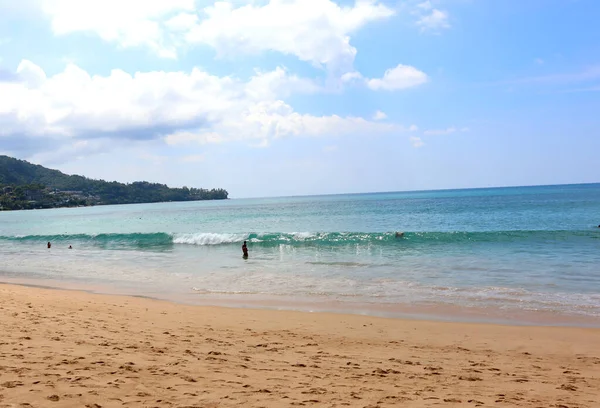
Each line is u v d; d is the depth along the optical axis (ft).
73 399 15.58
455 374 22.49
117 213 428.97
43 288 56.85
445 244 91.91
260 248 98.43
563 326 34.45
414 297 45.88
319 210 318.04
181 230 174.70
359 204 404.36
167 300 46.70
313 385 19.40
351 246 95.40
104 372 19.26
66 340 25.95
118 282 59.88
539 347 28.96
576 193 438.81
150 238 127.44
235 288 53.21
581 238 91.76
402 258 75.31
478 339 31.01
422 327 34.40
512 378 21.98
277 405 16.34
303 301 45.29
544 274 56.49
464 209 248.11
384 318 37.52
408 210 261.65
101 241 129.80
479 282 52.75
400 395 18.43
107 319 34.76
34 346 23.84
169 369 20.59
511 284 51.03
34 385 16.88
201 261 80.23
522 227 132.57
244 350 26.27
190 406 15.69
